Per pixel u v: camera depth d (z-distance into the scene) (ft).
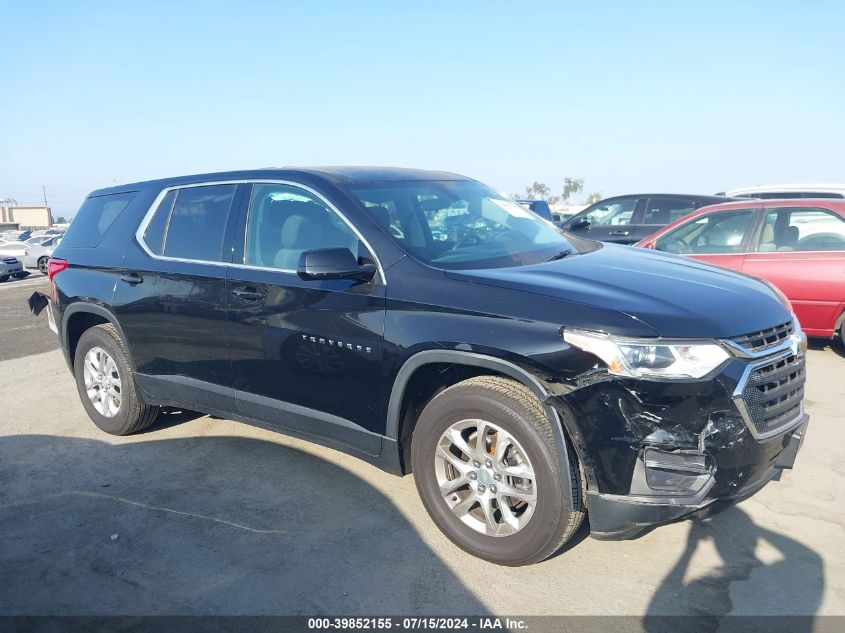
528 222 14.29
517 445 9.71
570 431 9.25
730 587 9.60
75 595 9.93
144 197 15.43
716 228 22.98
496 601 9.46
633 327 8.95
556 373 9.16
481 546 10.32
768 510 11.66
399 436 11.15
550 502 9.41
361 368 11.14
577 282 10.23
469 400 10.03
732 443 8.97
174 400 14.73
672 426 8.79
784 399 9.97
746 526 11.19
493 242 12.57
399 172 14.02
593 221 36.55
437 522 10.87
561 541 9.64
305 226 12.42
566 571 10.14
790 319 10.67
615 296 9.64
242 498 12.72
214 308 13.23
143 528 11.75
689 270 11.68
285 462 14.28
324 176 12.76
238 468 14.05
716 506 9.12
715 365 8.94
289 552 10.85
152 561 10.73
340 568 10.37
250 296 12.60
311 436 12.48
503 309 9.77
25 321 36.35
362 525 11.61
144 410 15.75
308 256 10.79
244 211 13.37
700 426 8.84
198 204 14.24
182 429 16.49
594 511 9.32
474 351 9.81
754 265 21.72
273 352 12.39
